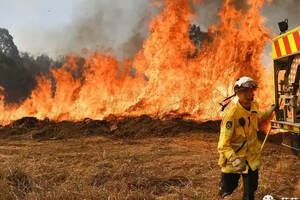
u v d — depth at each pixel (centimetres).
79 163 830
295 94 756
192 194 603
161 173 735
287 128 752
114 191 606
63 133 1264
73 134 1250
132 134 1213
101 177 705
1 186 602
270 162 795
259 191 602
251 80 457
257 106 477
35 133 1275
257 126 475
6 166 739
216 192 608
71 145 1081
